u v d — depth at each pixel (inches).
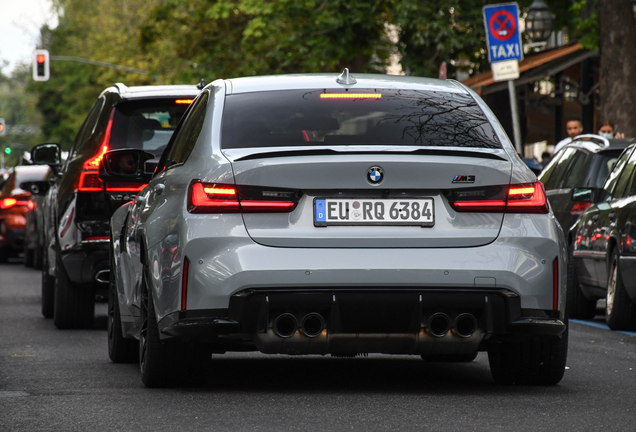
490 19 1342.3
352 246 467.8
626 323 875.4
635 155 916.0
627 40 1692.9
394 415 450.0
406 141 499.2
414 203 473.4
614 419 446.0
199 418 444.5
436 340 477.4
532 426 427.8
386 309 468.1
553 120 2714.1
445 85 557.3
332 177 469.4
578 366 634.8
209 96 540.4
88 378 575.5
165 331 487.5
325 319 471.2
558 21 2522.1
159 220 504.4
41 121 7623.0
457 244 473.1
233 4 3265.3
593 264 946.7
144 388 530.0
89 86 5935.0
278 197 470.6
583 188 957.8
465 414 453.4
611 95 1697.8
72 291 856.3
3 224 1956.2
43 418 449.4
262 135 501.0
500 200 481.1
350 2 2519.7
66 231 828.6
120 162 602.5
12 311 1029.2
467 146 501.7
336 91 533.6
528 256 478.0
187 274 471.5
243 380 558.9
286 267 463.2
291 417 445.7
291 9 2694.4
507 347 529.0
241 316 466.9
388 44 2787.9
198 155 498.3
